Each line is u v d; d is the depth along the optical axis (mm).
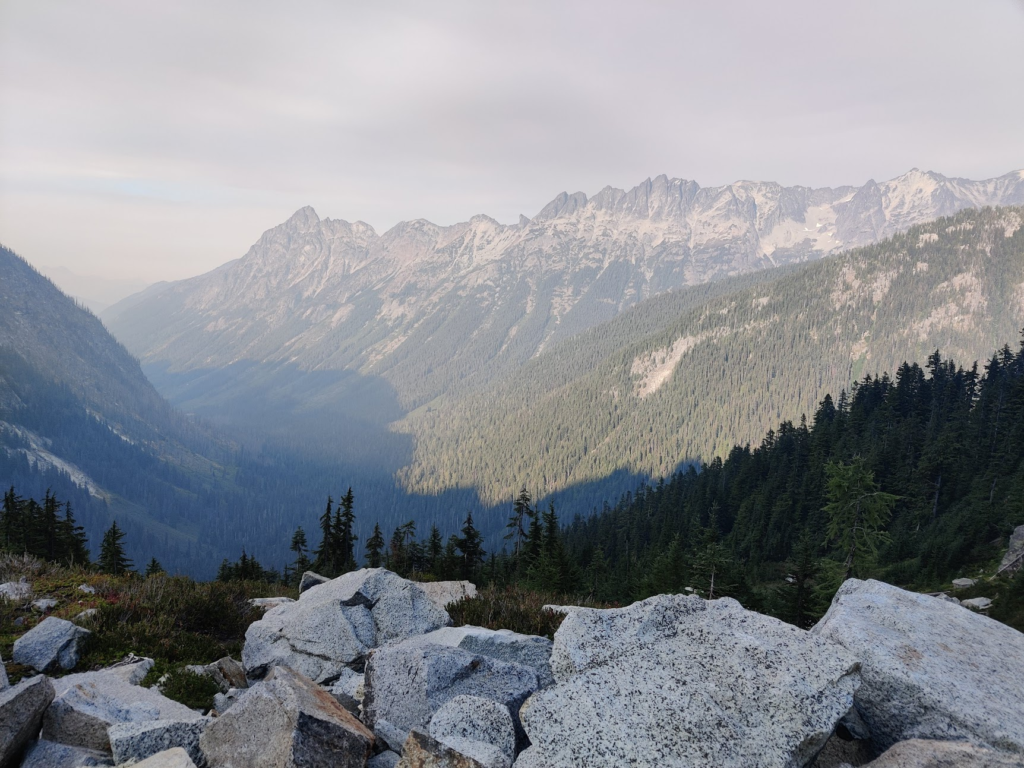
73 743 6598
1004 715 5281
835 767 5473
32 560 15727
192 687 8766
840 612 7277
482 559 62031
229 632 12594
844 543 41688
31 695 6570
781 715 5109
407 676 7590
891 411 115250
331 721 6059
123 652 10047
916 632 6688
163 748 6352
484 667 7934
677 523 108938
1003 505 57312
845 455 97250
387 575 11766
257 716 6176
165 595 12781
